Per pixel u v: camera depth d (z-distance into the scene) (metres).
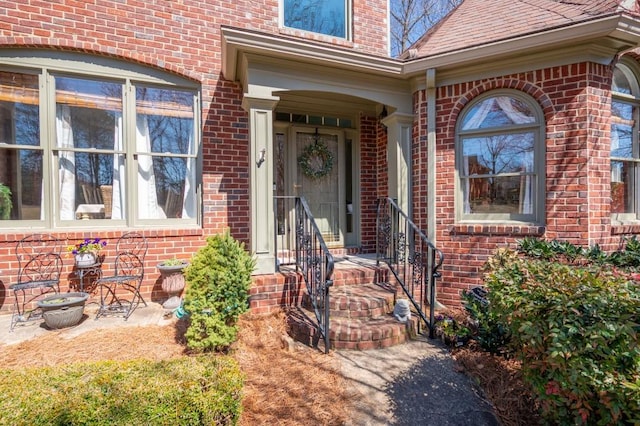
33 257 3.81
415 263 4.18
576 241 3.77
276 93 4.16
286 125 5.35
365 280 4.13
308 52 3.83
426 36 5.54
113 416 1.45
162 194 4.48
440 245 4.43
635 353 1.55
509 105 4.15
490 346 2.94
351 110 5.62
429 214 4.46
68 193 4.09
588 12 4.02
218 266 2.84
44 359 2.63
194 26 4.46
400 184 4.68
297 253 4.04
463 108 4.34
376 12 5.49
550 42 3.66
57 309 3.22
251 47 3.62
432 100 4.42
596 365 1.59
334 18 5.30
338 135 5.72
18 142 3.90
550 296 1.85
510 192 4.19
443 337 3.25
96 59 4.10
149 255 4.26
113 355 2.70
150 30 4.25
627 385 1.48
